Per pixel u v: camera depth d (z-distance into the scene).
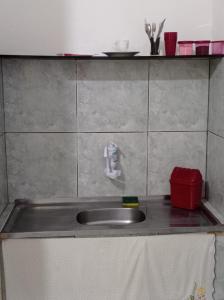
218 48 2.18
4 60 2.34
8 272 2.02
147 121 2.45
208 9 2.39
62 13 2.36
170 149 2.49
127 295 2.08
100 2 2.36
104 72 2.39
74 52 2.39
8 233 1.99
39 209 2.41
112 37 2.39
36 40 2.36
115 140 2.46
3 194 2.33
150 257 2.05
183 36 2.41
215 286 2.12
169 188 2.51
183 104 2.45
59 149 2.44
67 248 2.03
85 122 2.43
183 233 2.06
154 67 2.41
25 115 2.40
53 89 2.39
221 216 2.20
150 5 2.38
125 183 2.50
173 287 2.10
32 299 2.05
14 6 2.33
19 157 2.43
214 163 2.34
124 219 2.43
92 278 2.06
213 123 2.36
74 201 2.49
